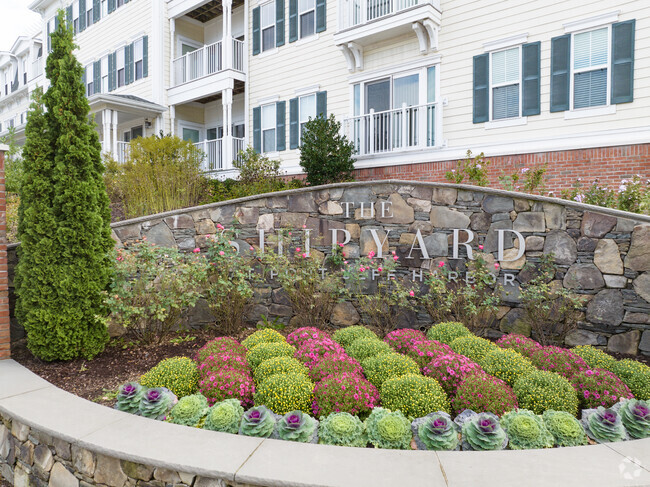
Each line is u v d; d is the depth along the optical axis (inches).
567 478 86.7
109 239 193.8
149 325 197.2
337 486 85.4
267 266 231.8
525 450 98.8
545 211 184.2
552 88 342.0
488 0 372.2
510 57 364.5
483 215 196.4
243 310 223.9
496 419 106.7
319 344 147.5
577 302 173.8
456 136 392.5
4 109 1106.1
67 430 109.3
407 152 402.9
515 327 189.6
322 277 224.1
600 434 104.9
